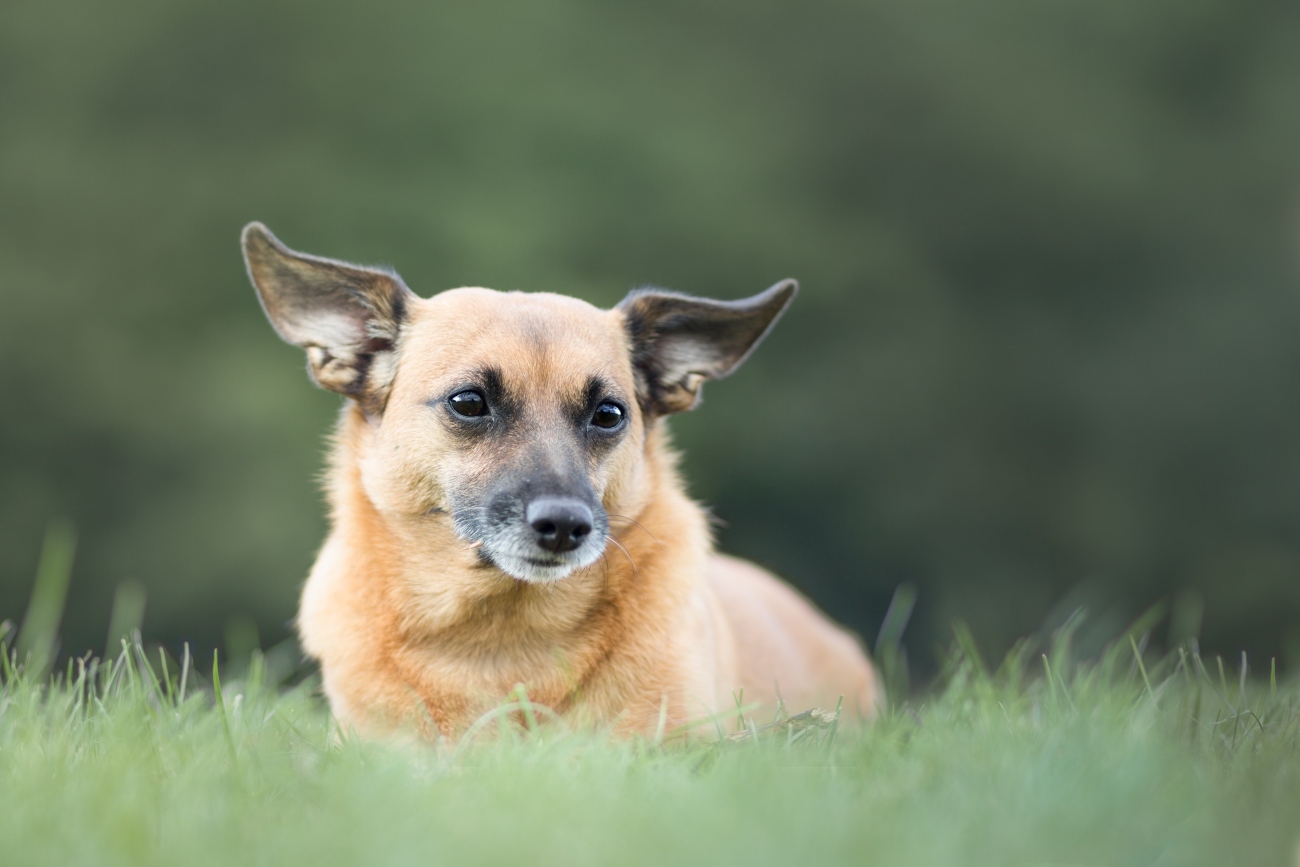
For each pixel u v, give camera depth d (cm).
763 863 304
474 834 324
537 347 528
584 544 500
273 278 560
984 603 2153
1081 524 2256
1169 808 350
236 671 664
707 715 522
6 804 362
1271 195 2441
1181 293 2409
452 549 520
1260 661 2195
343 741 450
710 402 2145
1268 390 2345
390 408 543
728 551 2236
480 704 520
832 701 678
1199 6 2514
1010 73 2461
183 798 365
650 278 2158
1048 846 321
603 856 313
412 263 2027
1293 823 342
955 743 425
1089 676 518
